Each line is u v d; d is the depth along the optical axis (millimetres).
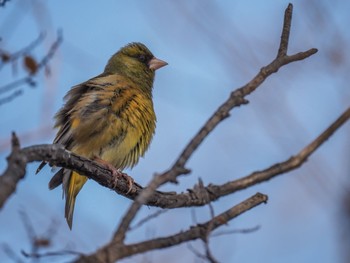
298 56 6680
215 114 5988
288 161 7973
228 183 8258
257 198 7152
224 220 6836
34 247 9031
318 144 7785
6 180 5492
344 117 7703
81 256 5195
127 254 5305
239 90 6230
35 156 6746
